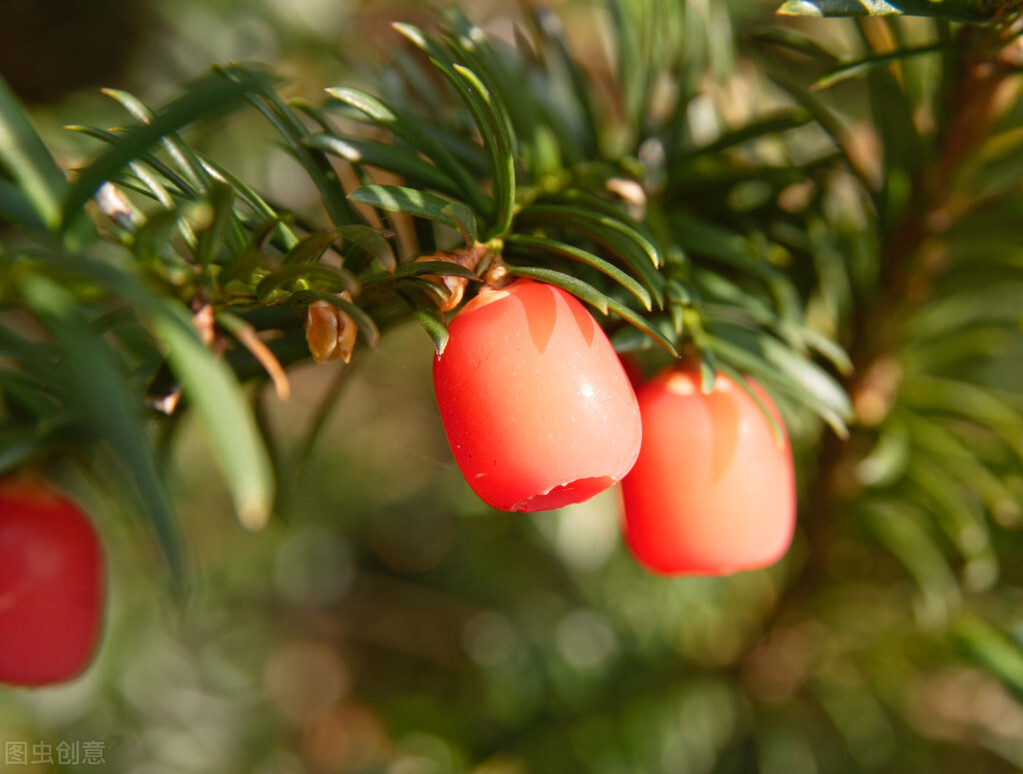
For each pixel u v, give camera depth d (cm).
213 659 21
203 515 23
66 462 11
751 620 14
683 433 9
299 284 8
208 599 21
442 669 22
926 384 11
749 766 14
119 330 9
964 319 11
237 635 22
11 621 9
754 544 9
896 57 9
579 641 15
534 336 8
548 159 9
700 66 10
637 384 10
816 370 9
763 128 9
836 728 14
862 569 12
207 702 21
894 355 11
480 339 8
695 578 14
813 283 10
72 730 17
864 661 13
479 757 15
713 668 14
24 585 9
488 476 8
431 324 8
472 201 9
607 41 12
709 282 9
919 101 10
